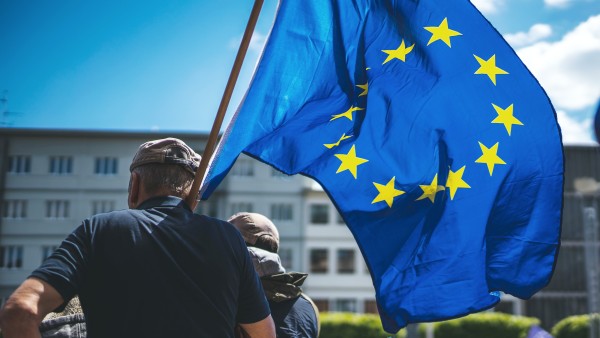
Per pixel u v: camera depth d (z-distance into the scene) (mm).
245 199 64750
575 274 60125
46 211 66688
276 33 3594
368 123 3518
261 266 3490
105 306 2361
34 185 66875
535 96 3420
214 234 2562
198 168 2766
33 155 67250
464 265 3328
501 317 48469
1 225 66250
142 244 2430
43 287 2227
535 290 3305
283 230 64500
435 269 3322
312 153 3486
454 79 3492
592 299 35688
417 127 3486
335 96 3588
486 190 3381
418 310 3293
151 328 2350
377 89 3561
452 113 3465
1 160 66875
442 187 3404
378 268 3352
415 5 3594
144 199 2668
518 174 3385
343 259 64250
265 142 3473
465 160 3422
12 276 65688
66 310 2951
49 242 66312
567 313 59719
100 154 67438
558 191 3361
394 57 3600
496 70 3465
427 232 3361
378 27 3643
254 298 2631
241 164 65250
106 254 2391
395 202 3416
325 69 3602
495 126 3426
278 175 65250
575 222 60188
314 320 3568
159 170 2680
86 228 2432
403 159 3457
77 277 2324
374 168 3463
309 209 64875
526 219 3354
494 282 3303
